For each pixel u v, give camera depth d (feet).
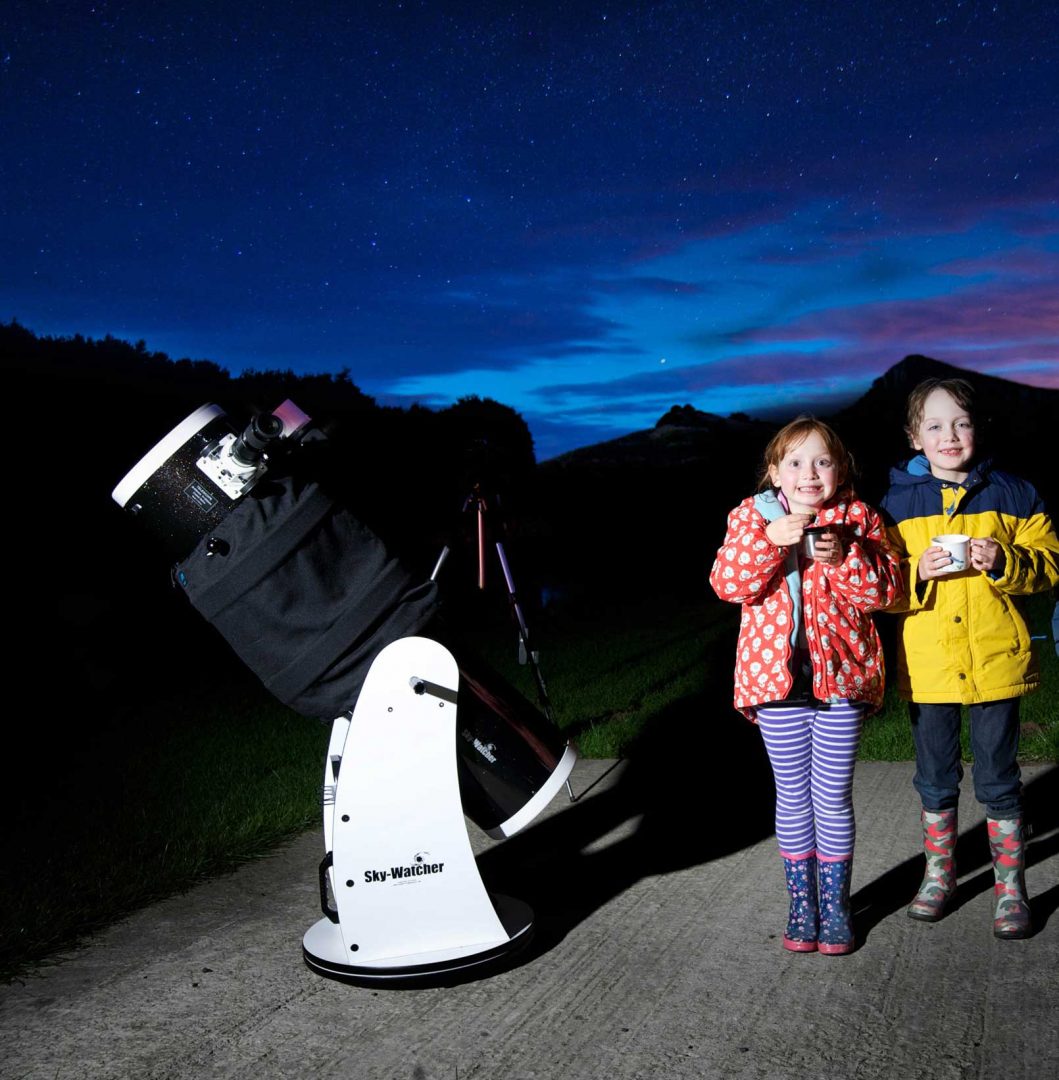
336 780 9.92
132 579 37.40
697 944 10.18
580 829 13.96
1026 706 18.06
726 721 18.95
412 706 9.54
